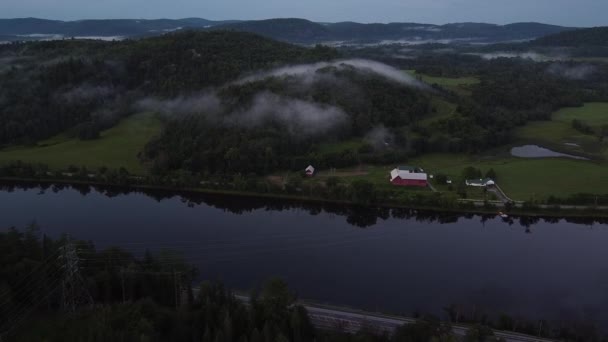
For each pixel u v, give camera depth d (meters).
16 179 164.88
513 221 136.50
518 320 86.94
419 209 141.75
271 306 77.00
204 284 83.31
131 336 70.00
